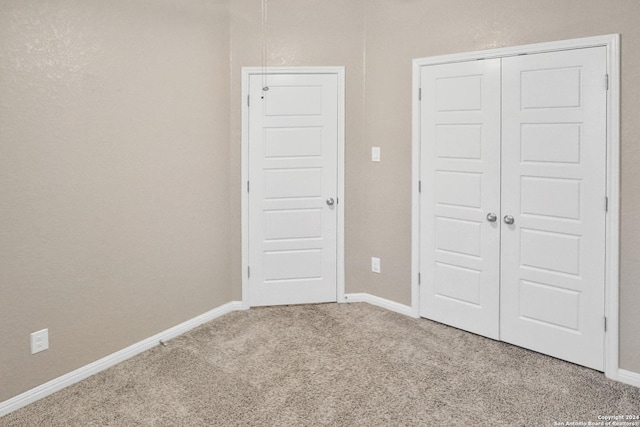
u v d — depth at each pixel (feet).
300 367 9.96
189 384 9.30
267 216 13.28
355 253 13.70
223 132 12.66
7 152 8.20
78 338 9.50
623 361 9.35
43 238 8.82
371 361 10.21
